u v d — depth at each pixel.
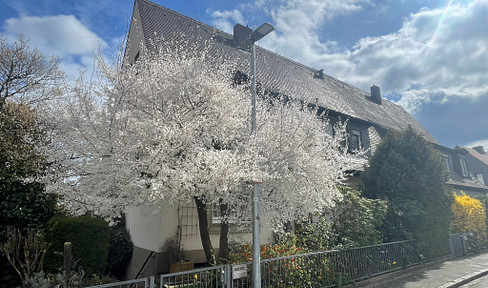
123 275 9.86
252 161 5.64
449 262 10.80
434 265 10.20
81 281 4.87
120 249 9.73
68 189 5.35
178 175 4.75
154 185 4.34
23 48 12.87
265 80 12.59
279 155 6.22
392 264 8.73
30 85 12.10
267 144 6.34
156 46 8.23
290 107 7.56
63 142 5.62
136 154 5.32
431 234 10.63
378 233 9.24
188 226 8.32
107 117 5.59
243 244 7.77
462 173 21.75
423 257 9.92
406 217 10.04
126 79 5.92
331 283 6.75
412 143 11.13
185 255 8.09
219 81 6.58
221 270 5.06
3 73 12.50
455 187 18.84
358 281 7.46
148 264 8.23
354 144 14.44
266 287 5.55
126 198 5.34
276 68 14.83
